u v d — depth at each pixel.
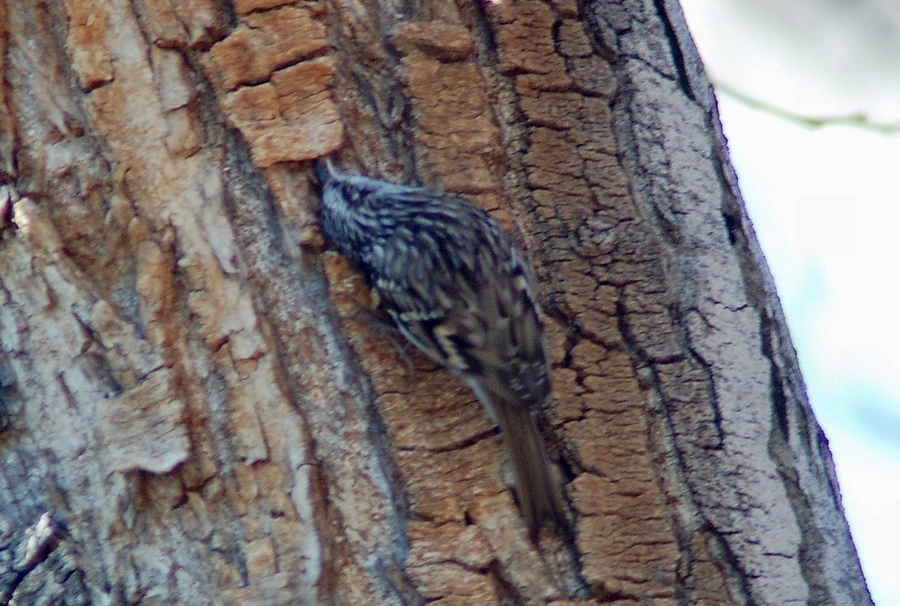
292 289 5.88
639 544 5.88
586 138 6.33
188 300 5.79
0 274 5.88
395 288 5.97
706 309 6.25
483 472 5.82
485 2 6.34
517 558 5.73
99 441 5.77
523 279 6.09
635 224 6.26
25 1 5.86
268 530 5.68
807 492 6.27
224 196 5.87
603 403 6.03
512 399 5.86
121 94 5.85
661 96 6.57
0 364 5.90
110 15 5.85
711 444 6.07
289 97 5.93
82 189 5.84
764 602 5.95
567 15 6.44
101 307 5.78
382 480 5.74
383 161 6.10
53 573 5.76
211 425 5.74
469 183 6.17
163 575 5.70
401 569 5.66
